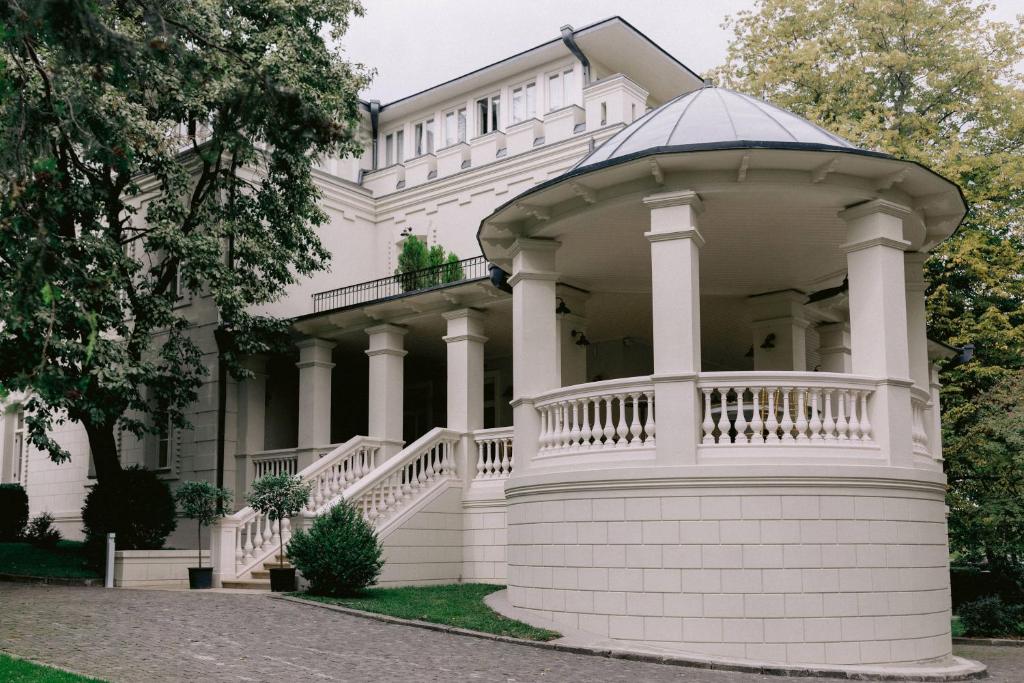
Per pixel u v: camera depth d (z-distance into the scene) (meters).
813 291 18.58
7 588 16.53
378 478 17.41
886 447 12.48
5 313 8.89
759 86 27.88
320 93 21.03
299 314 26.58
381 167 31.20
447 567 18.12
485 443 19.25
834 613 11.79
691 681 9.79
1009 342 25.94
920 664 12.13
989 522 22.27
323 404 23.02
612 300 19.22
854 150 12.37
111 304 18.48
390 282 25.47
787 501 11.93
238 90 10.30
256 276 22.41
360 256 28.80
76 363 17.25
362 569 14.73
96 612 12.62
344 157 22.38
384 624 12.41
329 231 27.94
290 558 15.00
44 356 8.45
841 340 20.30
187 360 21.81
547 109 28.02
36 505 29.70
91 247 17.72
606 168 12.89
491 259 16.02
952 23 27.69
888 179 12.91
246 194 24.98
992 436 23.77
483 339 20.23
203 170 22.95
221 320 23.77
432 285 22.83
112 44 8.78
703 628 11.83
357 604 13.59
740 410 12.45
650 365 23.67
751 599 11.77
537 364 14.59
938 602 12.71
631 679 9.70
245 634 11.17
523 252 14.80
